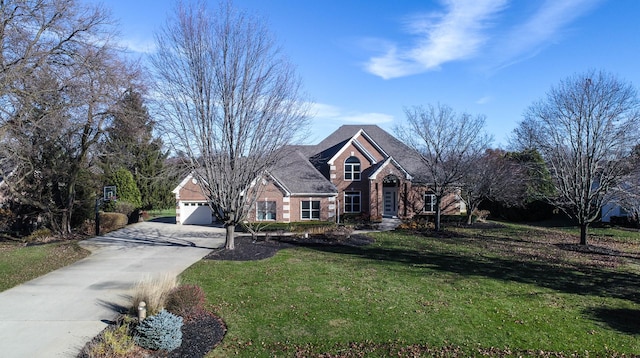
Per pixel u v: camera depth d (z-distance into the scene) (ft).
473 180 92.53
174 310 30.91
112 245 66.39
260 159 56.95
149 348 25.12
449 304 35.99
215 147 55.47
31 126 63.31
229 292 38.32
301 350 26.37
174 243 69.05
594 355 27.09
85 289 38.73
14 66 56.13
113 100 69.46
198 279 42.96
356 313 33.22
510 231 88.79
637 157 66.85
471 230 90.02
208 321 30.81
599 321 32.86
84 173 89.20
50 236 75.15
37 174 76.59
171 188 137.59
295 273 46.11
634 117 63.05
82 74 63.87
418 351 26.68
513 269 50.26
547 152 71.05
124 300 35.17
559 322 32.50
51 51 61.31
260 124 55.72
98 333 27.71
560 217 117.50
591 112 63.36
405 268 49.83
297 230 86.63
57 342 26.20
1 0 56.49
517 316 33.53
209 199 57.93
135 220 107.86
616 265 53.36
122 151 89.30
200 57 53.16
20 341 26.32
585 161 66.33
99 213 87.04
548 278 45.91
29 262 50.24
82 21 63.21
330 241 70.90
